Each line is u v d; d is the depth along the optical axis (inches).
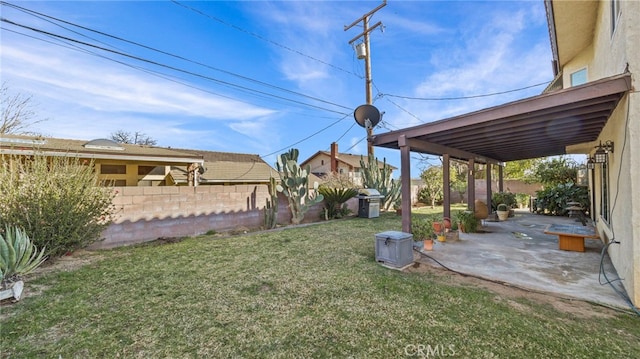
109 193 224.4
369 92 463.5
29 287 143.6
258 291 140.3
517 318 110.0
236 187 326.0
